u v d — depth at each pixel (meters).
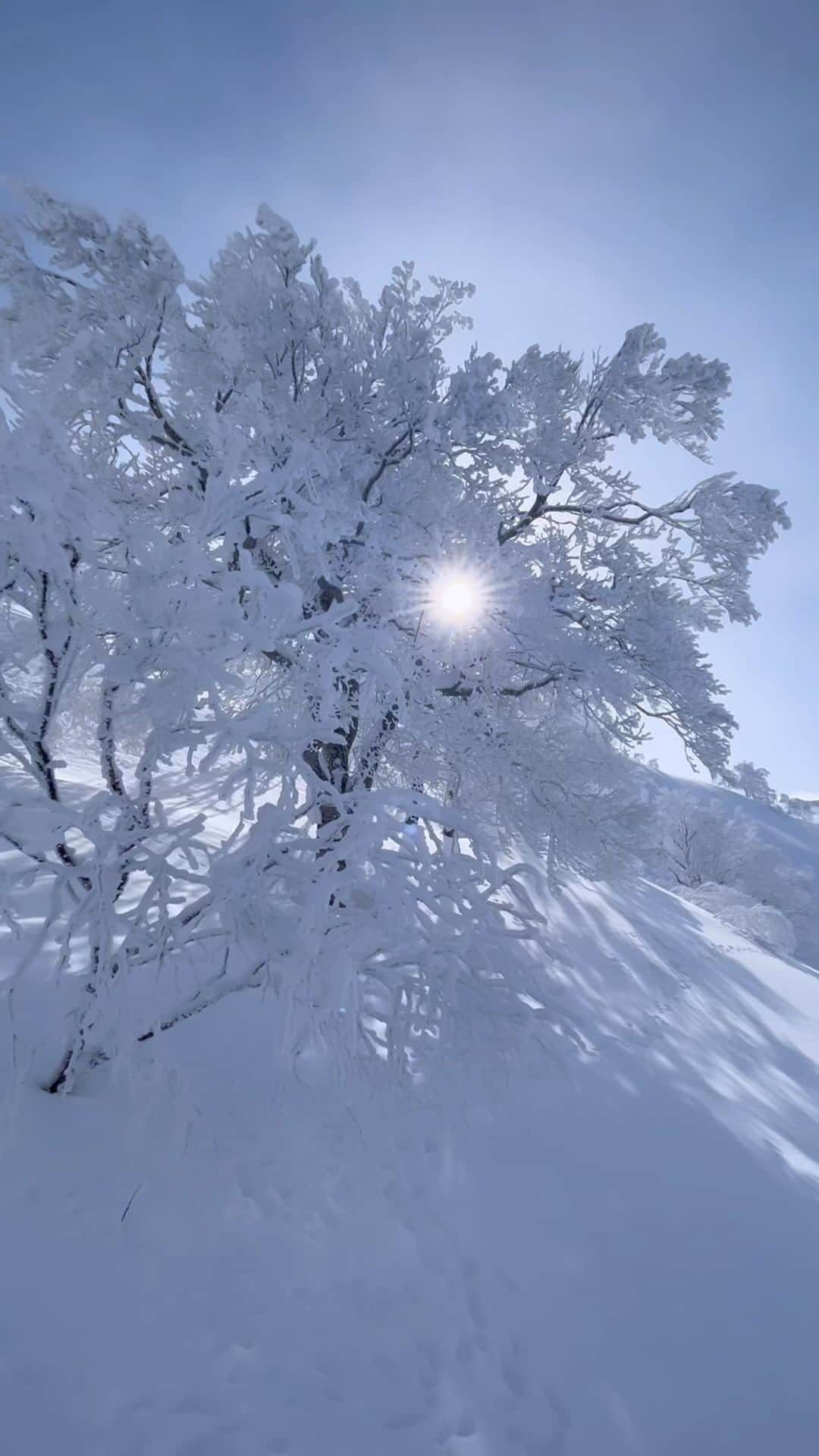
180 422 8.05
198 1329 2.89
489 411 8.45
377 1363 3.00
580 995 8.66
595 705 10.23
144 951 3.53
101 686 3.65
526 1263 3.80
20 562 2.90
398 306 8.98
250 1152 3.91
